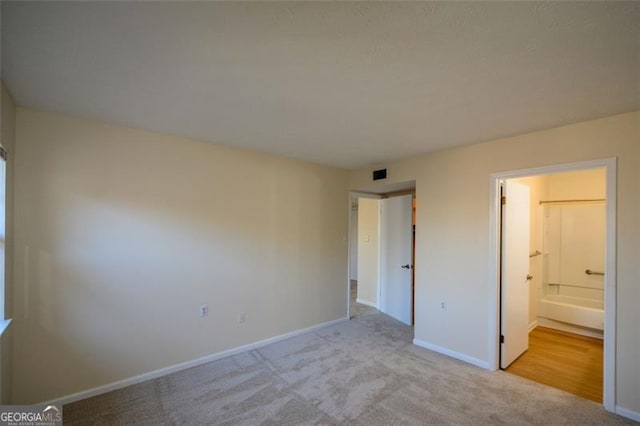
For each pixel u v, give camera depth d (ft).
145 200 9.50
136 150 9.34
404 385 9.11
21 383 7.54
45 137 7.94
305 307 13.78
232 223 11.46
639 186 7.57
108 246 8.85
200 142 10.66
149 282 9.56
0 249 6.67
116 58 5.35
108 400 8.28
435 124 8.67
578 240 15.26
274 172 12.73
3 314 6.81
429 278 12.03
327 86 6.37
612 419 7.57
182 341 10.16
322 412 7.77
